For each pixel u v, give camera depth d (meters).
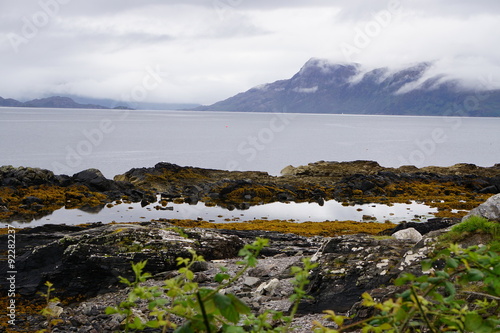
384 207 40.44
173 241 16.97
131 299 2.47
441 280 2.30
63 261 15.74
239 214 37.25
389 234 18.78
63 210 37.62
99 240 16.64
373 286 11.22
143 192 45.75
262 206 41.28
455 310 2.34
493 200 12.63
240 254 2.32
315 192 47.03
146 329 10.98
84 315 13.02
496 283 2.24
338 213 37.81
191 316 2.21
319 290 11.80
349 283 11.63
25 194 41.72
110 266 15.59
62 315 13.33
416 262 10.94
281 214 37.44
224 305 2.13
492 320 2.26
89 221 33.31
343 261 12.48
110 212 37.12
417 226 18.52
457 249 2.39
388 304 2.34
